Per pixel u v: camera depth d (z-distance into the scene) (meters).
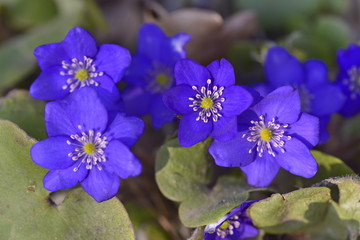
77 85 0.18
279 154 0.17
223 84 0.17
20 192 0.18
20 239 0.18
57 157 0.17
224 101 0.17
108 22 0.25
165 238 0.21
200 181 0.19
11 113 0.19
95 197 0.17
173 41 0.19
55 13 0.25
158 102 0.19
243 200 0.17
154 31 0.20
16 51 0.23
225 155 0.17
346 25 0.24
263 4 0.25
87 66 0.18
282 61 0.20
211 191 0.19
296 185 0.19
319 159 0.18
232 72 0.17
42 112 0.19
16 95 0.19
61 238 0.18
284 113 0.17
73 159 0.17
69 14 0.24
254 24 0.24
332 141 0.23
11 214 0.18
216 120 0.17
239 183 0.19
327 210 0.19
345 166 0.18
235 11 0.25
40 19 0.25
